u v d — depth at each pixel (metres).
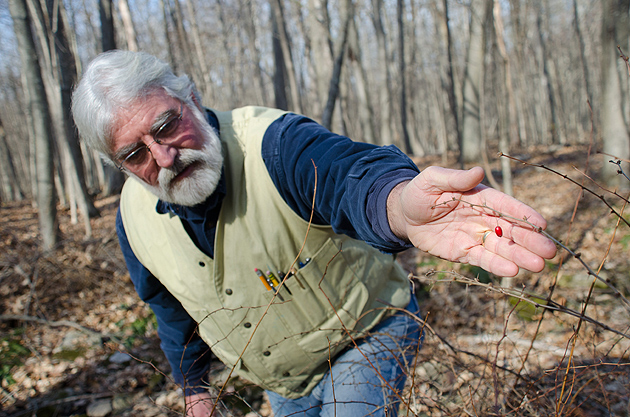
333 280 1.47
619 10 7.18
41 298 5.30
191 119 1.28
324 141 1.20
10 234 7.42
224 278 1.47
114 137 1.24
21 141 29.92
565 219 5.80
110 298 5.41
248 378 1.69
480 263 0.73
